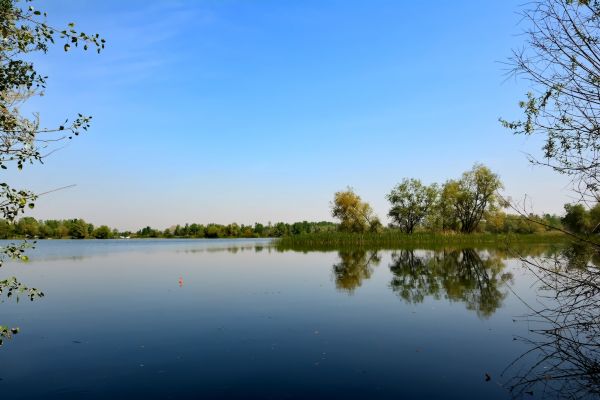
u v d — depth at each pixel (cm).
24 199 604
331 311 1273
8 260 3219
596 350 796
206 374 769
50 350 905
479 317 1195
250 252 4122
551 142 687
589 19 608
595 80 613
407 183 5903
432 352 890
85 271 2414
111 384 723
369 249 4319
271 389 702
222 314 1234
